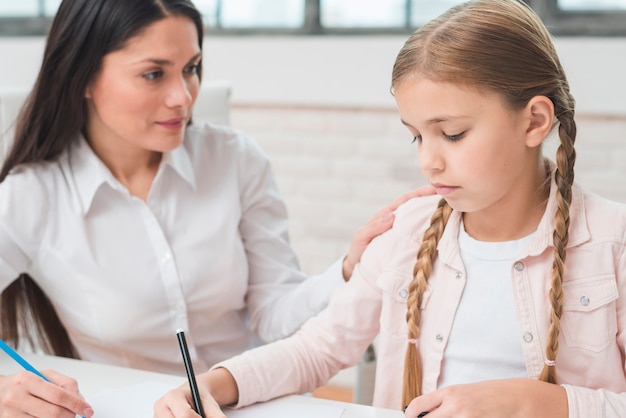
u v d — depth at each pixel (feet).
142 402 3.32
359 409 3.23
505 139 2.88
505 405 2.81
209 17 8.95
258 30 8.80
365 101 8.12
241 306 4.78
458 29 2.88
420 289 3.33
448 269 3.32
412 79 2.90
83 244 4.24
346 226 8.49
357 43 8.07
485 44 2.83
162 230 4.39
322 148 8.46
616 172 7.45
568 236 3.09
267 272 4.80
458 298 3.26
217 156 4.68
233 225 4.58
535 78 2.89
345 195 8.45
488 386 2.88
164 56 3.90
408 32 8.29
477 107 2.83
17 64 9.25
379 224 3.84
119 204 4.34
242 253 4.64
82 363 3.81
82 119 4.23
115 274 4.29
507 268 3.19
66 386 3.33
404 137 8.11
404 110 2.97
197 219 4.49
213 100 5.41
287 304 4.55
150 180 4.44
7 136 4.76
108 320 4.31
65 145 4.33
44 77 4.13
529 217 3.18
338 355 3.57
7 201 4.18
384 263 3.53
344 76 8.16
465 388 2.89
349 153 8.36
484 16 2.90
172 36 3.91
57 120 4.21
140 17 3.84
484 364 3.22
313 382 3.52
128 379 3.59
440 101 2.85
